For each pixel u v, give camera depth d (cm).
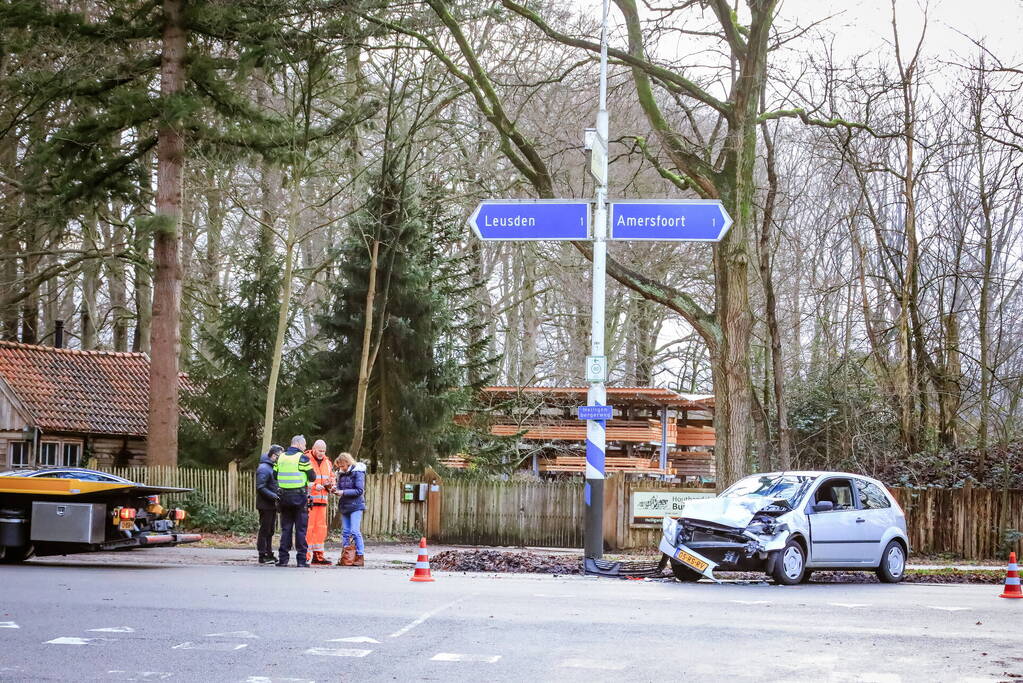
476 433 3941
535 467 4456
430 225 3625
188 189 4078
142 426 3769
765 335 4200
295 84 3139
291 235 2989
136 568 1862
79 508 1881
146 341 4738
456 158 4150
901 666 959
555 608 1327
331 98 3750
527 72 3775
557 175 3256
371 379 3497
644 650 1017
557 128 3509
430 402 3472
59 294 4897
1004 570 2358
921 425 3456
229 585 1527
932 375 3478
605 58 2056
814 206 4116
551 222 2038
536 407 4244
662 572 1988
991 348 3459
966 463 3291
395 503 2953
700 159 2706
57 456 3588
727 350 2672
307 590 1475
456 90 3369
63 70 3122
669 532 1903
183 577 1653
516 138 2834
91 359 3984
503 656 969
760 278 3588
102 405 3762
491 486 2892
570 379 5181
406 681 848
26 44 3228
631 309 5219
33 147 3528
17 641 996
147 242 3481
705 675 895
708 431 4834
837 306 4091
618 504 2691
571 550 2755
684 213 2009
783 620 1265
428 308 3494
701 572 1845
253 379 3509
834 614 1344
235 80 3133
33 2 3050
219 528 3000
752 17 2614
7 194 3900
